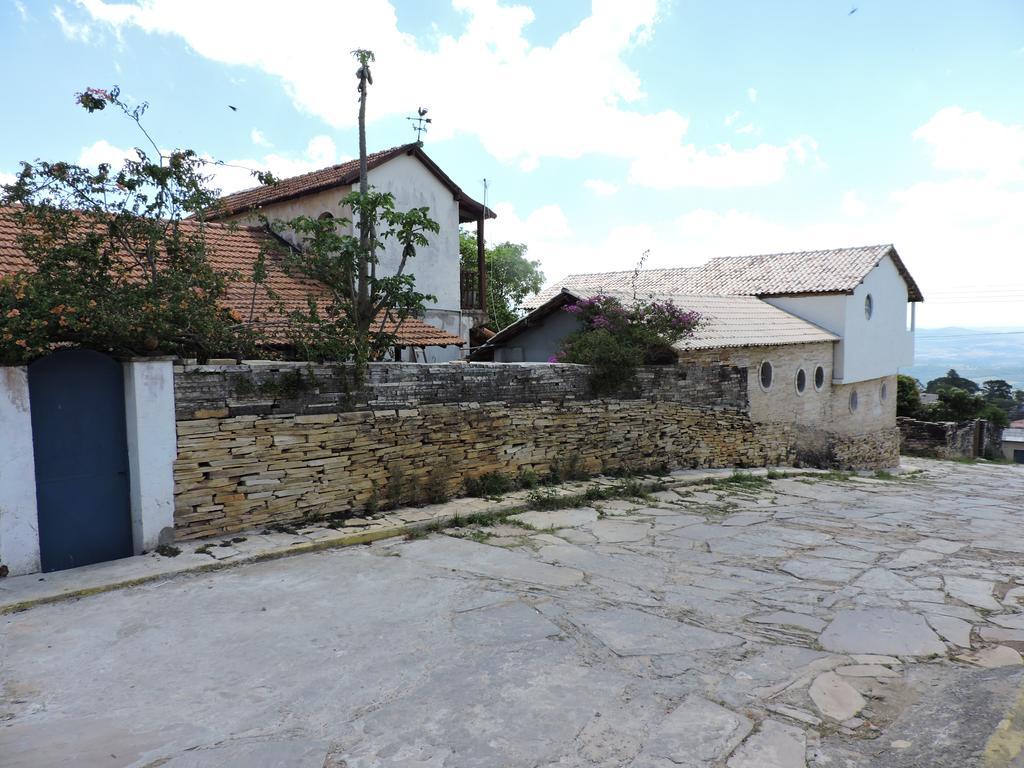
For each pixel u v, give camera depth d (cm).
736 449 1580
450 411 955
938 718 390
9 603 548
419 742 365
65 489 643
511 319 2442
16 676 443
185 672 448
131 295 676
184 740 366
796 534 909
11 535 600
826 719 395
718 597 626
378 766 343
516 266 2570
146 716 393
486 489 1005
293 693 421
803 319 2069
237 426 732
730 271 2370
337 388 828
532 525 883
